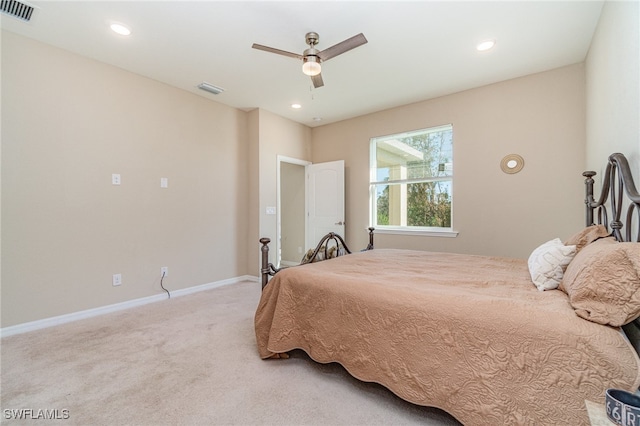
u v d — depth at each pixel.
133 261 3.39
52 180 2.81
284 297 2.07
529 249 3.49
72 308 2.93
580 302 1.21
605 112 2.27
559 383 1.11
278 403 1.65
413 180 4.43
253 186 4.66
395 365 1.54
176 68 3.29
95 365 2.05
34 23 2.47
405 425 1.48
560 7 2.27
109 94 3.20
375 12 2.33
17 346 2.34
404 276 1.97
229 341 2.44
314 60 2.45
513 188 3.58
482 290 1.61
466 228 3.91
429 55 2.99
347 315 1.76
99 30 2.57
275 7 2.27
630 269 1.09
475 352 1.31
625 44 1.75
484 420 1.26
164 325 2.78
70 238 2.93
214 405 1.62
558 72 3.29
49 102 2.80
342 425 1.48
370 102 4.32
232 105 4.45
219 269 4.31
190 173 3.96
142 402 1.65
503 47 2.86
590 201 2.47
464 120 3.91
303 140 5.39
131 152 3.38
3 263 2.56
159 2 2.22
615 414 0.76
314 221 5.37
